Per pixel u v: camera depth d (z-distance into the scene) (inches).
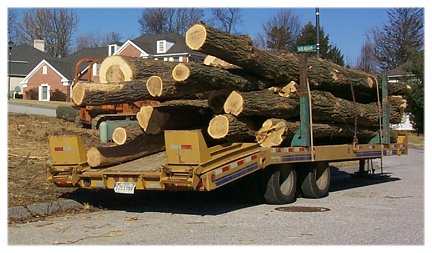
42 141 694.5
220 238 326.3
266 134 444.1
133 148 434.3
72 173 418.3
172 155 380.8
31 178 485.1
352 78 563.2
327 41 2038.6
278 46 2369.6
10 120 848.9
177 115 442.3
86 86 393.7
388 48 2432.3
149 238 325.7
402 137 667.4
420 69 1695.4
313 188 506.0
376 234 343.9
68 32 3211.1
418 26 2396.7
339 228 361.1
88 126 778.2
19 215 385.4
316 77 504.4
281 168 466.9
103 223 373.1
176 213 413.4
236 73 436.1
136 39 2405.3
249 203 466.9
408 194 545.0
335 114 522.3
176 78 384.8
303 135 480.4
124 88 408.5
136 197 485.4
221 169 383.9
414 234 345.1
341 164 843.4
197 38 384.5
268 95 444.5
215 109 433.1
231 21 2517.2
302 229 356.2
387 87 634.2
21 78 2709.2
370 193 553.3
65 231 345.7
